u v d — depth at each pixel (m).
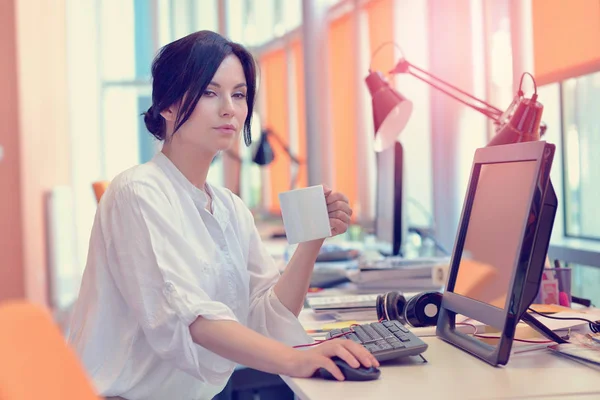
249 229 1.55
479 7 2.88
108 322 1.29
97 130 6.79
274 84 6.23
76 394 0.44
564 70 2.23
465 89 2.95
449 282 1.35
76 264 6.26
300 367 1.06
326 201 1.38
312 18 4.41
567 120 2.51
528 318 1.21
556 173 2.54
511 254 1.14
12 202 4.70
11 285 4.71
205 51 1.30
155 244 1.21
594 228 2.46
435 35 3.11
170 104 1.32
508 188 1.20
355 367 1.04
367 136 4.25
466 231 1.34
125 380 1.28
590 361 1.11
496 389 0.98
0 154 4.67
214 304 1.17
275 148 6.21
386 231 2.56
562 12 2.23
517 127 1.49
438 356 1.20
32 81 5.04
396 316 1.48
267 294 1.46
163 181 1.31
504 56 2.46
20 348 0.43
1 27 4.64
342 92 4.61
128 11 6.91
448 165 3.05
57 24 6.06
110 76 6.87
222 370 1.36
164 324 1.17
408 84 3.63
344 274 2.21
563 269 1.67
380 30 4.00
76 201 6.54
